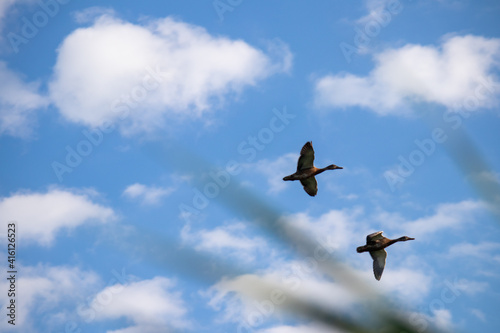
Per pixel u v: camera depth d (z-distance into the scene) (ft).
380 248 118.01
